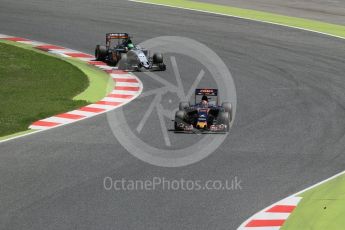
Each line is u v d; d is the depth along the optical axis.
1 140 71.81
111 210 53.09
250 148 71.62
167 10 156.38
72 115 83.50
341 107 91.25
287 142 74.38
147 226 50.19
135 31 136.38
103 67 113.31
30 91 96.75
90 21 143.38
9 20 142.88
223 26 143.25
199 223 51.06
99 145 70.81
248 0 175.75
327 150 71.81
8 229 49.03
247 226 50.75
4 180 59.44
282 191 58.62
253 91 99.19
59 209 53.00
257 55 121.88
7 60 114.06
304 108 90.12
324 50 127.25
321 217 52.34
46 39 130.00
